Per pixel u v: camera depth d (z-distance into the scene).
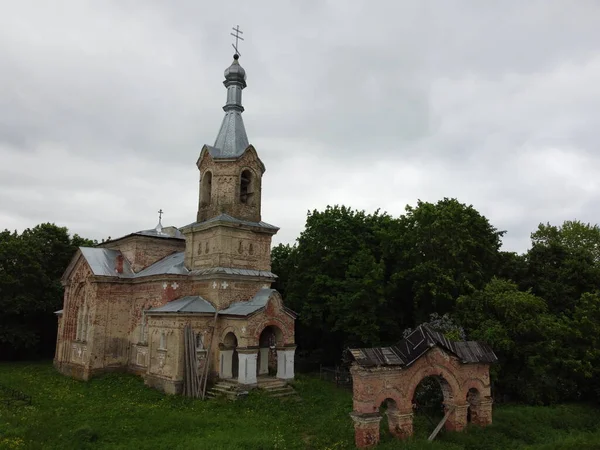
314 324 42.97
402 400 21.53
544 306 32.34
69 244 58.94
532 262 41.56
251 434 22.23
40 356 56.19
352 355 20.98
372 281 36.94
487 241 39.41
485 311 32.28
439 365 22.81
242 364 30.73
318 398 30.39
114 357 38.88
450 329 30.94
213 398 29.83
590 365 30.08
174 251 44.19
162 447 20.44
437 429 22.22
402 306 41.09
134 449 20.19
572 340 32.03
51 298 53.47
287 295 45.78
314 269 42.75
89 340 38.03
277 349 33.66
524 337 31.45
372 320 37.56
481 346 24.70
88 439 21.30
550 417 26.88
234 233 36.69
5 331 50.00
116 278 39.72
